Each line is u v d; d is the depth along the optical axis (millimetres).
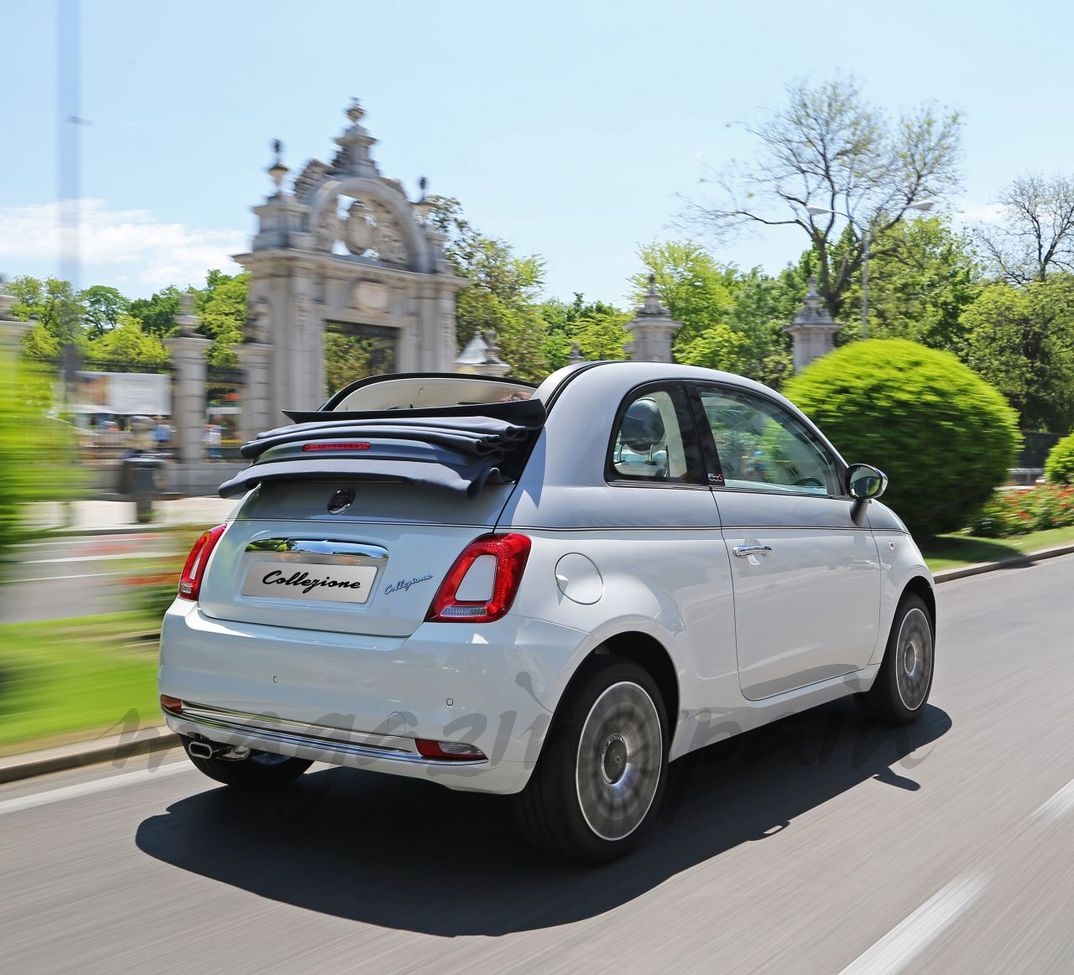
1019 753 5520
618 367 4535
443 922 3525
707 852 4148
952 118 43500
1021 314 59812
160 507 23047
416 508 3971
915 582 6109
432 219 56750
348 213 32312
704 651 4383
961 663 7871
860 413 15773
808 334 37812
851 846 4211
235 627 4156
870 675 5680
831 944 3369
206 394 29422
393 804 4703
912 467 15688
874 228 44531
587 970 3197
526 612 3730
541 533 3871
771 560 4805
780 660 4863
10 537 6859
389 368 34688
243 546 4277
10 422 6867
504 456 4008
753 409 5129
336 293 31703
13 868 3990
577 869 3982
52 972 3201
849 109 43281
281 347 30719
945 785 4992
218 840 4270
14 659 7266
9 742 5410
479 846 4211
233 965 3232
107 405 27344
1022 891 3777
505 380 5168
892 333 47219
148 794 4852
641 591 4109
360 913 3596
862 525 5613
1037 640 8820
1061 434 60906
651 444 4477
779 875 3920
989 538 18375
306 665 3896
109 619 8578
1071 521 21547
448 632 3697
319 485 4242
